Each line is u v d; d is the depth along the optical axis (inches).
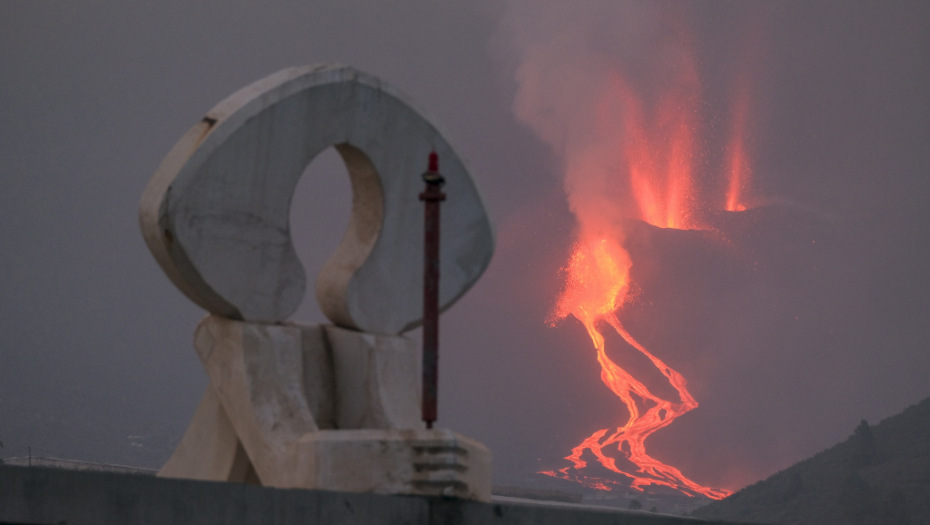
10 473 1263.5
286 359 1941.4
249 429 1871.3
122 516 1294.3
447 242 2228.1
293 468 1771.7
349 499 1562.5
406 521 1632.6
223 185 1882.4
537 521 1827.0
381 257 2117.4
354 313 2065.7
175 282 1937.7
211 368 1977.1
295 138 1980.8
